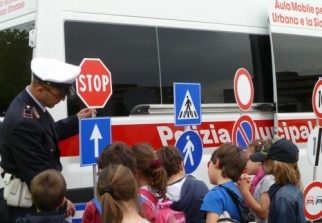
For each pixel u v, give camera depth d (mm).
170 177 4230
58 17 5039
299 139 6719
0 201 4242
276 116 6465
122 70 5355
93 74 4910
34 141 4059
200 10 6004
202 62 5953
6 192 4152
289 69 6648
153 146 5496
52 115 4930
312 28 6973
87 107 4988
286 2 6688
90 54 5180
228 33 6219
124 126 5305
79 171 5000
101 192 3004
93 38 5215
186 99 5551
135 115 5398
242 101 6051
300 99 6758
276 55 6520
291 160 4008
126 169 3061
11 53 5449
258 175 4961
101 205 3074
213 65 6043
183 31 5844
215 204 3877
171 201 3967
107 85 4992
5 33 5578
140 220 2994
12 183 4137
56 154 4348
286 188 3926
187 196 4168
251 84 6148
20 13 5371
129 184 2998
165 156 4203
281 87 6551
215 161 4062
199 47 5949
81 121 4715
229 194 3930
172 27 5762
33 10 5172
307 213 5973
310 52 6918
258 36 6496
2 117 5551
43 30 4969
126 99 5359
